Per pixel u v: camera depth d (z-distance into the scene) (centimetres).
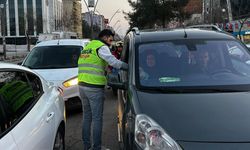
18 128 417
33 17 11462
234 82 504
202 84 498
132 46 568
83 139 683
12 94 459
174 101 448
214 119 412
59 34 5744
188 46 557
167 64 531
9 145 381
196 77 511
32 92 518
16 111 445
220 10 6372
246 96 464
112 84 536
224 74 519
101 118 665
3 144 374
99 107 660
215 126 402
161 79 507
